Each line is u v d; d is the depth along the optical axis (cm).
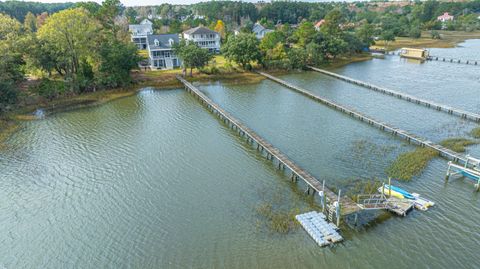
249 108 4788
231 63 7781
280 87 6081
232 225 2238
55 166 3095
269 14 16875
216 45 9412
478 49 10219
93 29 5809
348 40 9344
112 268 1917
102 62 5819
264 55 7756
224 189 2675
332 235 2077
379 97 5244
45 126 4122
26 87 5331
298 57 7681
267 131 3881
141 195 2616
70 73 5694
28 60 5203
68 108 4834
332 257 1944
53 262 1970
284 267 1881
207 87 6109
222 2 18012
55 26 5350
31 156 3300
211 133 3859
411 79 6444
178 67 7656
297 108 4753
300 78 6819
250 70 7438
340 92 5600
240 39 7362
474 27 14912
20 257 2009
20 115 4447
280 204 2453
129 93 5681
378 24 15300
